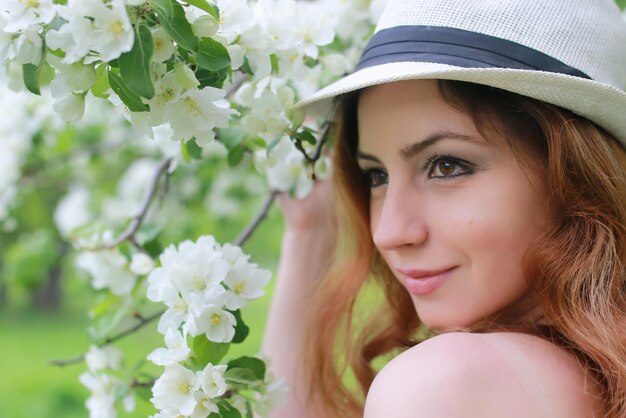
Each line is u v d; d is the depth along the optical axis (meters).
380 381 1.22
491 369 1.18
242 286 1.33
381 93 1.37
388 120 1.36
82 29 1.04
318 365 1.72
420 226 1.33
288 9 1.46
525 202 1.31
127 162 3.13
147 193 1.76
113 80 1.12
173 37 1.09
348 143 1.59
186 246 1.36
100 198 3.24
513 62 1.29
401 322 1.74
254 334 5.14
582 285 1.30
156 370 3.06
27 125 2.65
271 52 1.32
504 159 1.31
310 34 1.49
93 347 1.72
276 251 4.59
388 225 1.34
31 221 3.36
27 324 9.19
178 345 1.29
